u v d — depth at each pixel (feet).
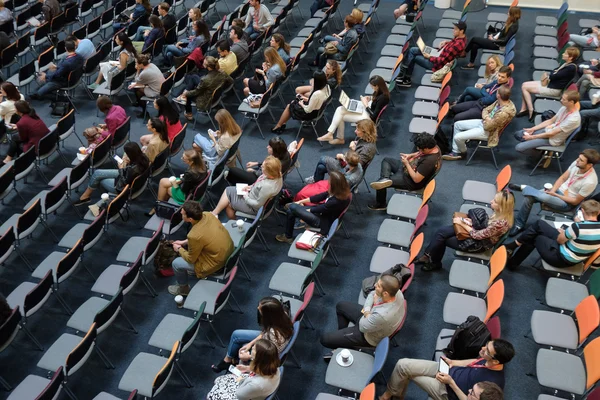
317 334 20.16
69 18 39.65
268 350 14.39
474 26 40.24
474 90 29.73
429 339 19.79
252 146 30.01
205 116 32.60
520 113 30.94
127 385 16.76
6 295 21.98
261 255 23.54
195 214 19.26
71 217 25.64
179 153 29.66
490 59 29.19
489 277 19.42
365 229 24.75
